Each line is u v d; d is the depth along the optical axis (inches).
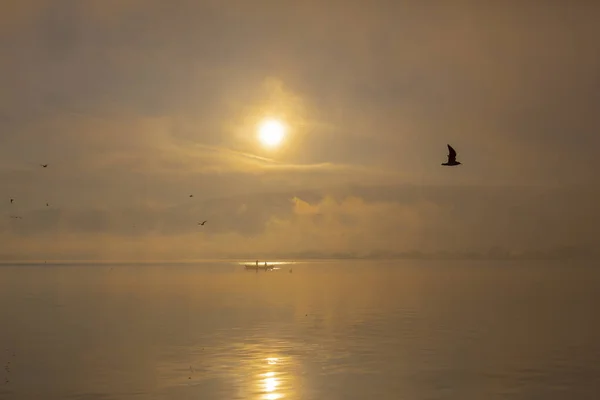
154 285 7327.8
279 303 4753.9
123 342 2684.5
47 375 2015.3
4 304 4662.9
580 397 1785.2
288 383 1914.4
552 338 2844.5
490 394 1807.3
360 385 1895.9
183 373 2038.6
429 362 2244.1
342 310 4168.3
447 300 5073.8
